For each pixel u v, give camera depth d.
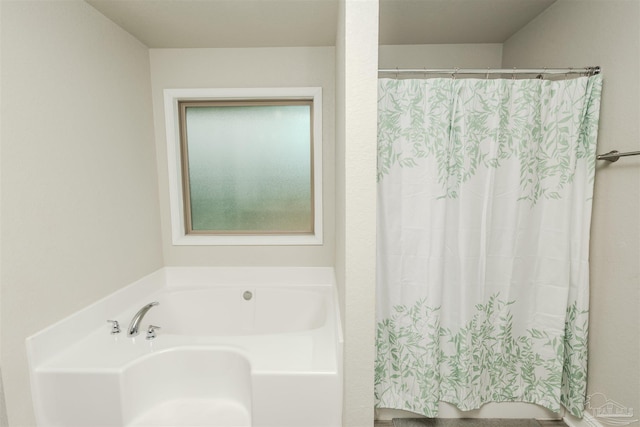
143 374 1.31
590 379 1.46
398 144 1.42
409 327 1.51
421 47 2.14
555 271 1.47
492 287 1.52
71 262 1.38
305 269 2.16
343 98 1.16
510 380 1.58
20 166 1.15
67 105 1.36
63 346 1.33
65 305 1.36
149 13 1.59
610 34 1.33
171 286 2.16
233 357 1.36
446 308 1.52
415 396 1.53
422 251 1.45
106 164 1.61
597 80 1.35
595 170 1.41
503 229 1.49
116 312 1.67
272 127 2.14
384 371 1.56
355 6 1.03
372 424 1.19
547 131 1.43
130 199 1.81
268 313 2.10
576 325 1.45
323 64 2.00
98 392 1.23
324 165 2.07
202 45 1.97
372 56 1.05
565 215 1.43
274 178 2.18
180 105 2.12
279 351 1.35
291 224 2.21
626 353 1.29
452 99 1.39
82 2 1.45
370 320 1.15
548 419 1.58
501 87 1.38
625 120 1.27
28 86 1.17
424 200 1.43
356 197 1.11
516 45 1.98
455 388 1.53
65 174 1.35
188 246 2.16
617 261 1.32
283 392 1.21
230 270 2.17
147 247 1.97
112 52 1.66
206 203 2.21
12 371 1.14
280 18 1.66
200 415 1.31
